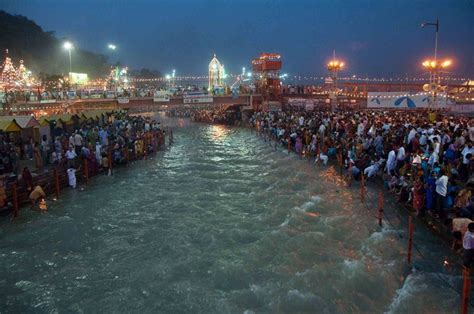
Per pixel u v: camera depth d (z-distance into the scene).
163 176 26.77
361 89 49.91
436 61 32.19
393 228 15.53
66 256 14.62
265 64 54.97
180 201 20.81
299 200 20.05
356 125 27.97
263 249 14.43
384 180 19.94
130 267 13.61
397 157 19.47
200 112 74.62
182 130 58.69
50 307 11.45
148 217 18.47
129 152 31.27
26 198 20.05
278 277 12.50
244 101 54.78
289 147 33.78
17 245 15.56
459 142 18.34
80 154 26.27
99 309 11.26
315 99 49.88
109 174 26.69
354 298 11.22
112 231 16.86
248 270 13.02
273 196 21.02
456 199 13.59
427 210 15.00
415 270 12.33
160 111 102.00
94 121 36.62
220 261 13.70
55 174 21.38
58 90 50.84
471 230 11.30
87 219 18.28
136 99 47.66
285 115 44.62
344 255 13.73
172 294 11.82
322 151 28.22
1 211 18.34
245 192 22.20
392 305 10.78
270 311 10.82
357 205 18.55
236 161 32.12
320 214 17.78
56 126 30.73
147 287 12.26
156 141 37.62
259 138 45.06
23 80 52.44
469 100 36.06
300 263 13.33
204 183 24.56
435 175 14.99
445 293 11.05
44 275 13.27
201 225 17.19
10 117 25.47
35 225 17.55
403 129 23.09
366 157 22.39
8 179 20.67
